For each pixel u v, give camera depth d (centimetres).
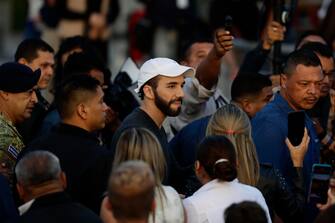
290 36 2488
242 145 1417
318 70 1576
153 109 1480
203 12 2852
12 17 4194
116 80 1802
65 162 1373
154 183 1191
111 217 1212
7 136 1482
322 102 1738
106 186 1364
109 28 2805
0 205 1309
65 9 2634
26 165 1257
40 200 1248
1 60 3900
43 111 1666
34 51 1788
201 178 1360
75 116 1408
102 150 1387
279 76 1766
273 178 1463
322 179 1410
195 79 1709
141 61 2852
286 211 1483
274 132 1541
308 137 1527
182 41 2605
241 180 1412
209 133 1439
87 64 1744
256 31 2308
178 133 1638
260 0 2488
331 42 2183
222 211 1323
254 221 1161
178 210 1312
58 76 1891
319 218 1144
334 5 2184
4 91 1541
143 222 1152
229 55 2317
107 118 1689
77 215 1243
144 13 2908
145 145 1316
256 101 1678
